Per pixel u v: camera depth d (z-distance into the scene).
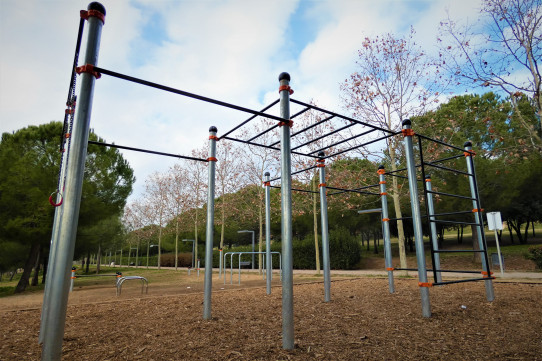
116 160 15.79
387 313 4.00
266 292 6.43
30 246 13.36
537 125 10.08
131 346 2.89
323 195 5.42
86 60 2.11
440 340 2.89
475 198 5.09
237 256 23.02
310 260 18.42
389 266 5.91
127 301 5.68
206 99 2.78
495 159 13.98
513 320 3.55
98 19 2.21
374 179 12.45
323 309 4.37
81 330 3.56
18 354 2.86
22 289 12.27
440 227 20.53
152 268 28.58
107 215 13.79
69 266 1.88
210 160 4.21
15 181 11.15
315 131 12.98
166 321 3.88
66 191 1.92
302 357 2.49
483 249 4.84
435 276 3.90
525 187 14.96
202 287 8.87
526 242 21.42
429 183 6.51
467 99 17.19
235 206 18.75
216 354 2.59
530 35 6.72
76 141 1.98
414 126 11.51
